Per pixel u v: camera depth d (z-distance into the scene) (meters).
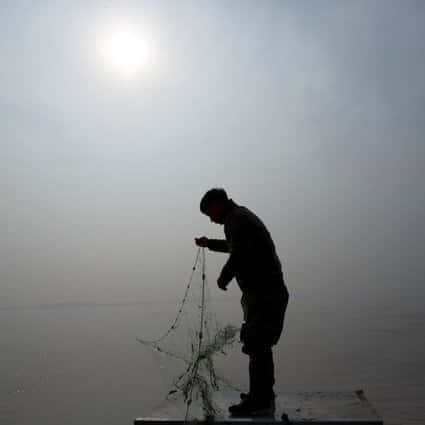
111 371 85.38
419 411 51.59
